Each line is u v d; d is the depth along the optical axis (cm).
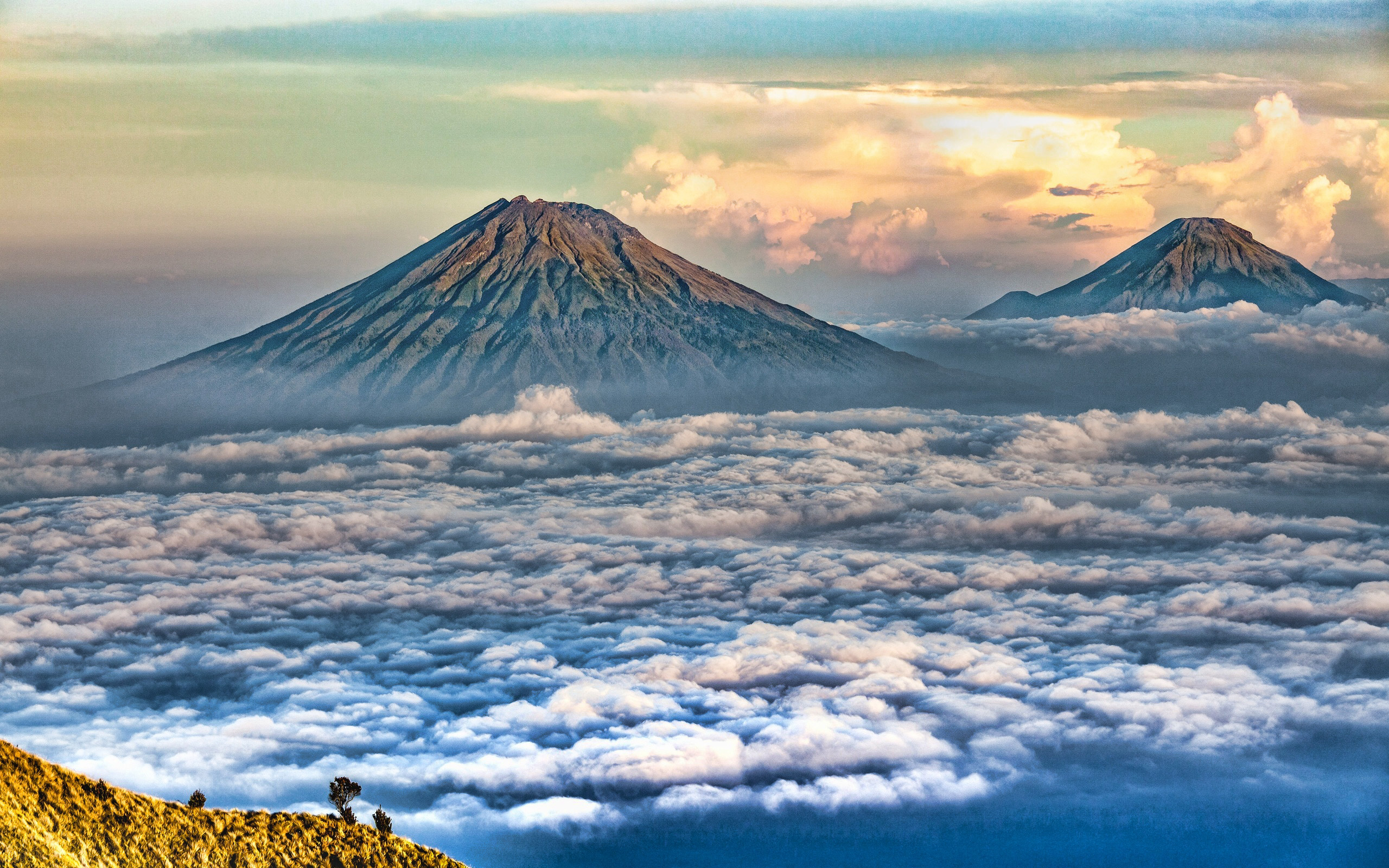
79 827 4681
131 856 4688
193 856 4862
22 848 4322
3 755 4797
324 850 5197
